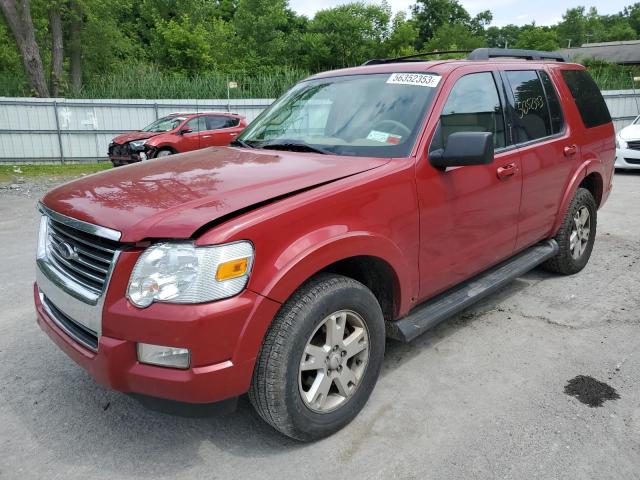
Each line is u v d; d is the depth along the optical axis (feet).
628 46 160.66
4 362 11.63
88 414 9.75
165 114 61.82
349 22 137.39
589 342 12.30
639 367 11.11
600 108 17.15
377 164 9.63
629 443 8.70
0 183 41.06
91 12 88.53
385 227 9.22
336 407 8.88
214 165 9.89
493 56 13.50
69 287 8.15
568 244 15.76
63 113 57.41
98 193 8.71
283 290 7.68
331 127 11.22
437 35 199.82
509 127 12.68
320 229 8.25
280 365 7.86
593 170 15.97
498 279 12.64
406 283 9.84
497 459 8.37
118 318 7.29
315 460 8.45
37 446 8.85
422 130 10.17
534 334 12.76
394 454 8.54
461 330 13.04
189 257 7.13
